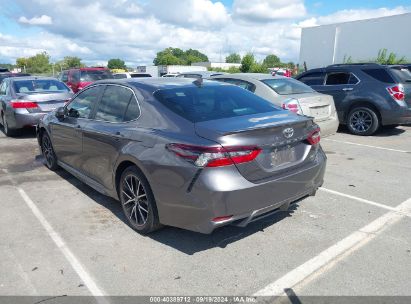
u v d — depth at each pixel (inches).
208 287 121.3
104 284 123.5
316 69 402.0
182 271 130.3
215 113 150.7
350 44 1318.9
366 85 363.6
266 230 159.8
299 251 142.5
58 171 250.7
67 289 121.0
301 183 146.6
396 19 1187.9
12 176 240.5
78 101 208.1
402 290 118.3
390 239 150.8
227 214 127.3
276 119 147.3
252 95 181.2
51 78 402.3
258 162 132.6
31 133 401.7
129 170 154.9
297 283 122.6
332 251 142.2
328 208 182.9
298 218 171.3
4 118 378.6
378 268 130.3
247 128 131.5
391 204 187.8
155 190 140.7
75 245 149.0
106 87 187.9
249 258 138.0
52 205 191.0
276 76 324.8
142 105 159.3
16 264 135.6
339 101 380.5
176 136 137.6
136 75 934.4
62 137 217.6
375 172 243.6
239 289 120.1
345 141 346.9
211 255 140.5
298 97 283.7
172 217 138.4
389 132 394.3
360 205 186.5
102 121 180.1
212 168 125.6
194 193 128.2
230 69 2169.0
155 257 139.4
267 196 134.4
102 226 165.9
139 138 150.1
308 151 153.0
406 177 232.4
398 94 347.3
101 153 175.5
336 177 233.1
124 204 164.6
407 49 1173.1
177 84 171.6
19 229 163.9
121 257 139.7
